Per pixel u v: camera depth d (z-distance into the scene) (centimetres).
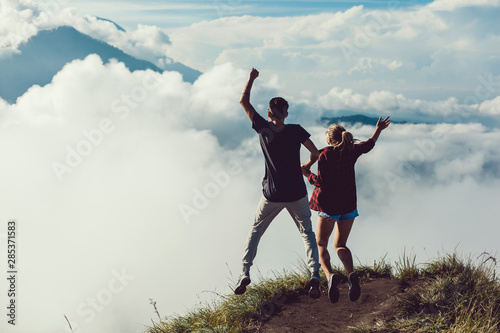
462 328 312
